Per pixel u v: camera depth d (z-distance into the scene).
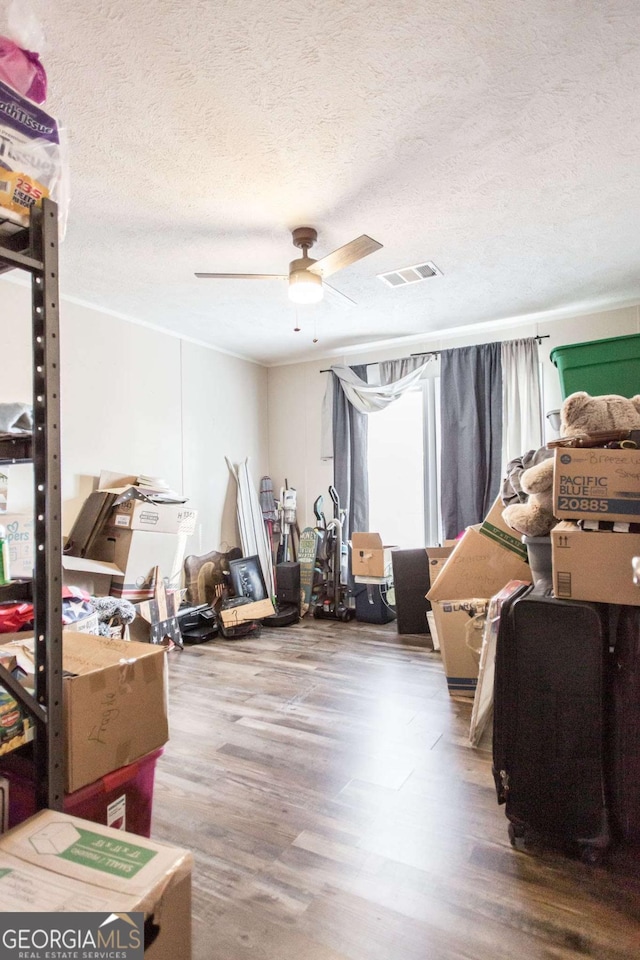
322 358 5.21
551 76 1.69
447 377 4.37
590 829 1.53
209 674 3.24
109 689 1.18
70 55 1.56
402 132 1.96
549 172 2.24
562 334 4.08
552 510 1.83
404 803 1.88
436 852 1.62
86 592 3.22
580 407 1.89
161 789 1.97
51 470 1.04
